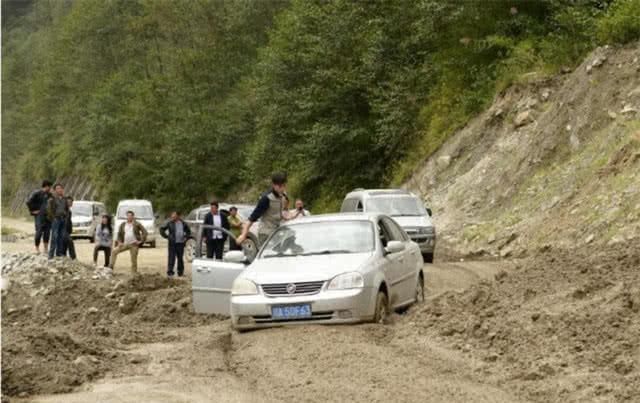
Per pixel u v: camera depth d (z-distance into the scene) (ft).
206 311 73.46
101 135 369.09
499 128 171.73
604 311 52.95
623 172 112.78
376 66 212.84
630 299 53.62
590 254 76.43
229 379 48.44
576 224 110.83
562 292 60.75
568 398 40.47
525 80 168.96
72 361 52.95
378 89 209.05
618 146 118.52
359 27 221.25
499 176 152.46
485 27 193.98
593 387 41.45
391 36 216.54
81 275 99.76
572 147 138.41
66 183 482.69
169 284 94.38
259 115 279.08
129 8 453.99
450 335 56.49
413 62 211.82
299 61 231.50
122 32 451.12
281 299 60.85
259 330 61.62
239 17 338.13
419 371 46.96
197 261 73.87
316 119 228.84
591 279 62.18
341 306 60.18
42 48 620.90
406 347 53.42
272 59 234.17
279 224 75.31
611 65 139.74
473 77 192.34
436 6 193.77
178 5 359.05
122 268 150.00
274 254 67.00
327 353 51.72
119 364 53.78
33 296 91.86
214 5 351.05
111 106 392.27
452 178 174.29
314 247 66.64
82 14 466.70
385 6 220.43
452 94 196.13
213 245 109.09
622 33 141.59
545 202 127.34
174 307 77.25
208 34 350.43
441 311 63.67
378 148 214.07
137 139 358.43
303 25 233.55
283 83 234.79
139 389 46.68
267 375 48.42
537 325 53.72
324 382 45.29
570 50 166.09
